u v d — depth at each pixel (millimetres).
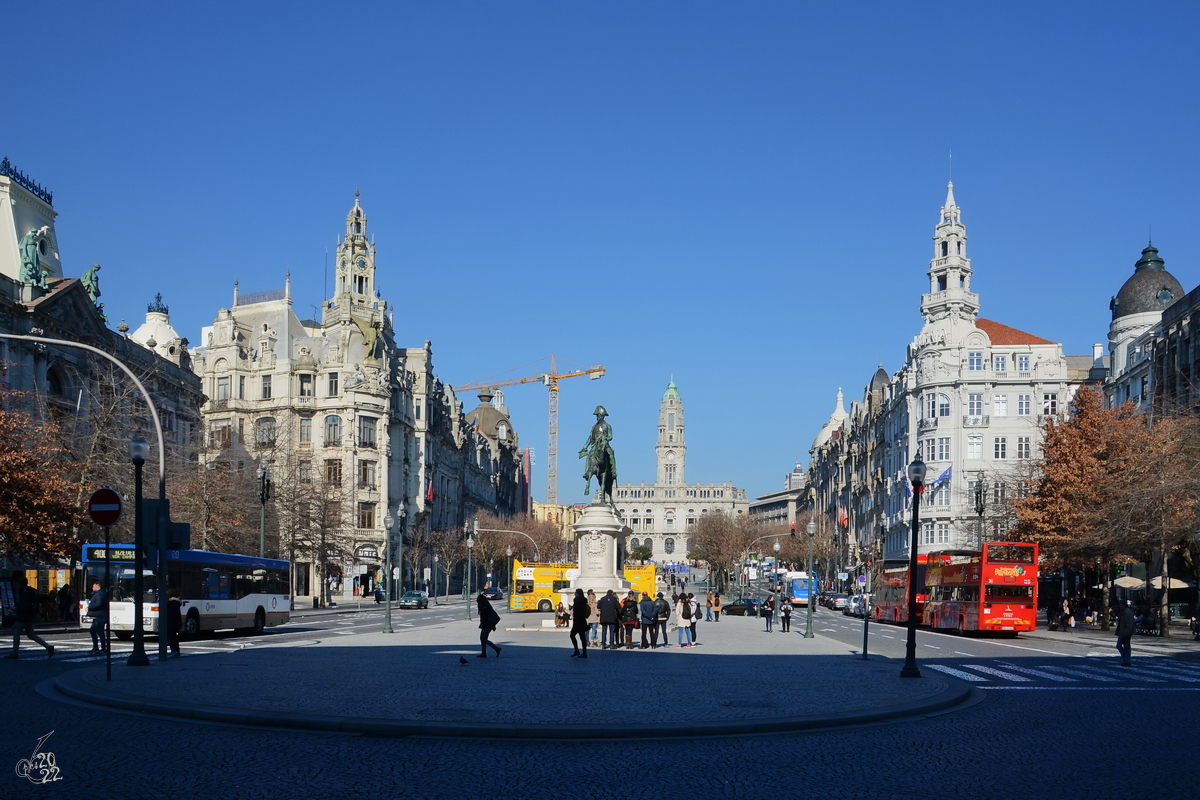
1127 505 53500
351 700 20812
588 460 53031
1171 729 19594
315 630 53344
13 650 32156
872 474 140875
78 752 15469
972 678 29688
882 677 27734
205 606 43594
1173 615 71562
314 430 111688
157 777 13789
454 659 32062
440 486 143000
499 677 26188
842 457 174250
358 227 125438
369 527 112250
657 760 15773
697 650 39781
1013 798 13430
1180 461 50531
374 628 55438
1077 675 31328
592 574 51312
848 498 168000
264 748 16078
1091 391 67375
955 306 108375
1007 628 53250
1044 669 33469
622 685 24719
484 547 146625
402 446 122875
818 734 18531
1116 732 19141
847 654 38125
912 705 21531
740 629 60625
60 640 40938
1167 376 72688
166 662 29703
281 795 12875
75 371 68438
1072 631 62375
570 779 14227
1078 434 66250
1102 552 61906
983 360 105562
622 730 17781
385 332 123688
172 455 67875
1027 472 80812
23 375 62531
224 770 14336
